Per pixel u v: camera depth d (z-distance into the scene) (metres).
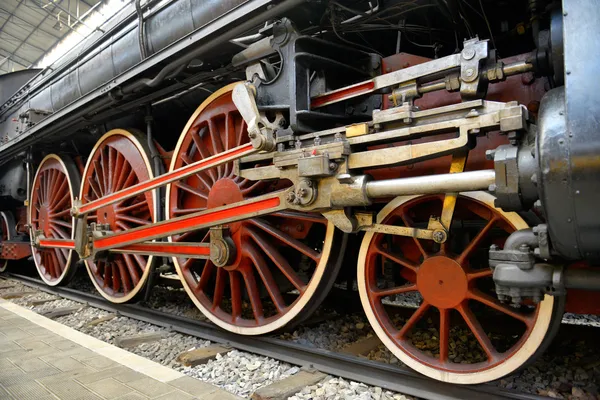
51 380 2.69
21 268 8.62
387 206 2.68
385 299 5.11
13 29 21.95
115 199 4.05
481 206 2.54
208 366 3.13
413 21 3.06
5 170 8.20
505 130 1.96
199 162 3.25
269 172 2.88
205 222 3.26
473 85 2.23
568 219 1.65
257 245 3.64
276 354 3.17
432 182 2.21
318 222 3.47
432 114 2.30
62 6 18.94
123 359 3.08
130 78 3.92
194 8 3.43
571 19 1.67
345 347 3.20
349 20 2.91
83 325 4.48
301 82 2.79
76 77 5.06
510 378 2.59
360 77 3.13
